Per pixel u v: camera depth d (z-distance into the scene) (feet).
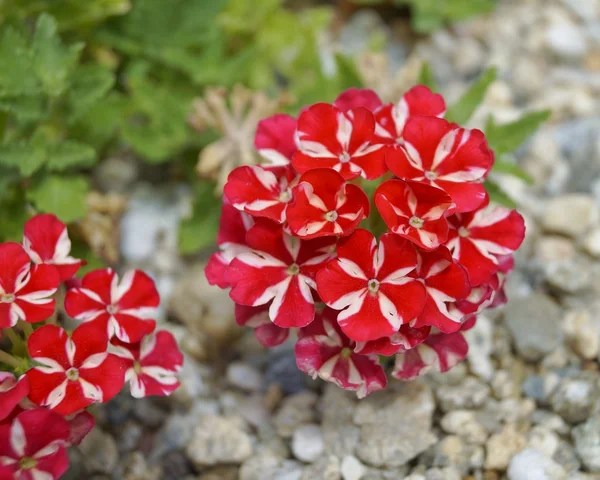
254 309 0.91
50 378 0.87
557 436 0.98
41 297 0.89
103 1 1.15
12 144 1.04
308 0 1.39
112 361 0.88
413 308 0.86
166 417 1.04
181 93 1.20
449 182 0.88
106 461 1.00
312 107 0.89
